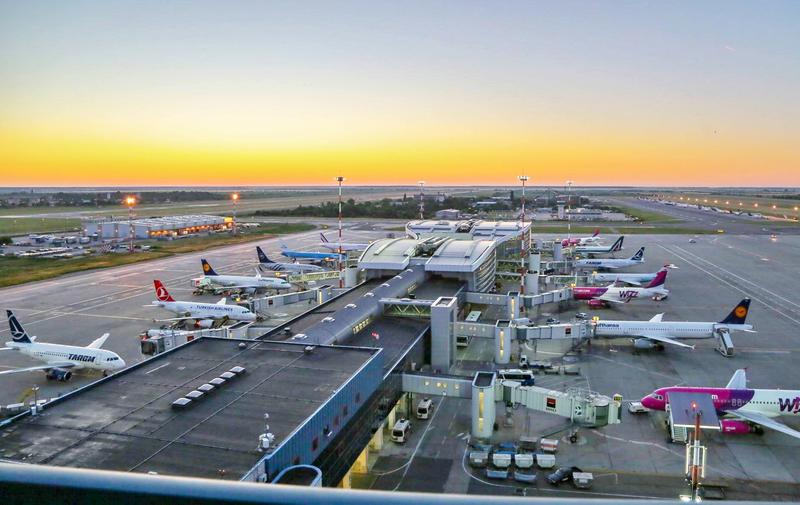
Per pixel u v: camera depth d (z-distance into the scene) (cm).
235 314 10662
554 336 8888
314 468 4022
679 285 14000
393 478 5338
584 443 5953
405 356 6856
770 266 16462
